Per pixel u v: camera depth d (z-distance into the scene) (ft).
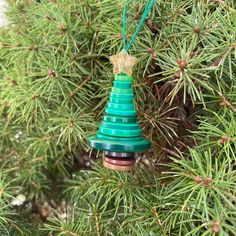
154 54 0.50
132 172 0.57
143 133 0.56
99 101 0.60
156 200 0.54
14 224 0.64
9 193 0.62
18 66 0.62
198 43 0.51
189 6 0.52
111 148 0.45
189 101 0.57
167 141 0.56
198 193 0.45
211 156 0.48
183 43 0.49
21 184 0.71
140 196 0.54
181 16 0.51
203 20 0.49
